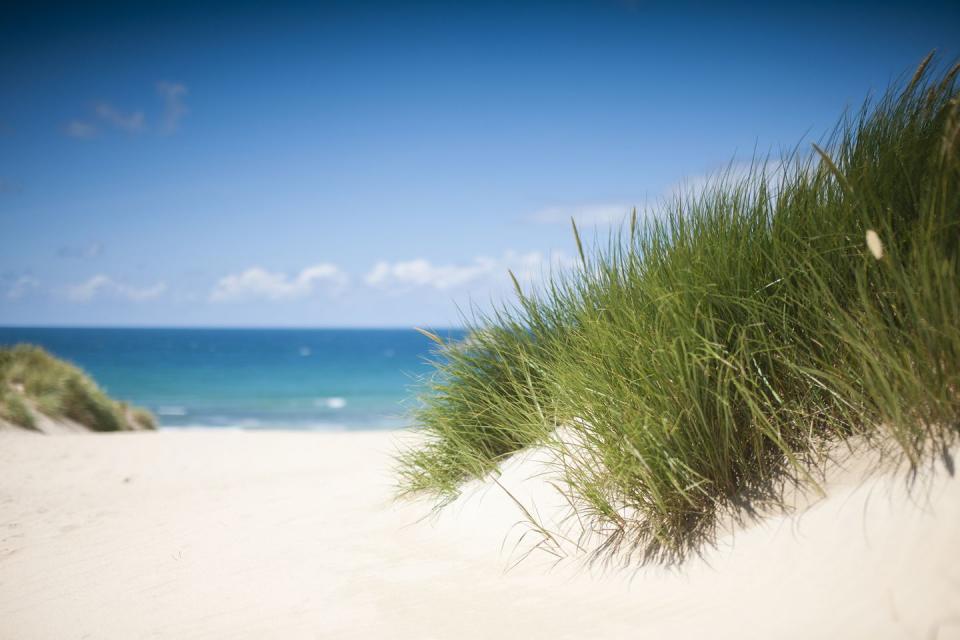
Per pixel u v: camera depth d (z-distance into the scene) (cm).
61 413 1381
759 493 218
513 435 371
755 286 245
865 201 217
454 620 217
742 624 167
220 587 292
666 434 229
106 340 12812
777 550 190
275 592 275
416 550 311
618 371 256
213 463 879
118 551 389
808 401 227
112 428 1489
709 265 250
